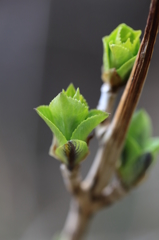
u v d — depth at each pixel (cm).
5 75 39
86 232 16
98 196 15
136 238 36
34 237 36
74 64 40
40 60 39
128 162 15
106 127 14
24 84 39
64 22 39
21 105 39
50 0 38
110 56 14
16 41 38
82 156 13
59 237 17
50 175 39
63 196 39
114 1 39
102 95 14
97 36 39
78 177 14
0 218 36
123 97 13
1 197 37
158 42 39
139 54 13
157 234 35
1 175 37
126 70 13
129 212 37
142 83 13
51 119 13
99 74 40
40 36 39
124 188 15
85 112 13
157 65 40
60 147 13
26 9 38
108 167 15
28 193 38
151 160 15
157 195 37
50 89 40
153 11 12
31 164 39
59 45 39
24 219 37
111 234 36
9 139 38
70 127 13
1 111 39
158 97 40
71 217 16
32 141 39
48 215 38
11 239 35
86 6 39
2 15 37
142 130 15
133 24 39
